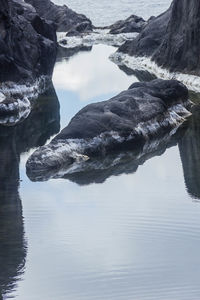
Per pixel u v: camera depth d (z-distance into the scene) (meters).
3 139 87.12
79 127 79.44
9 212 59.75
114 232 54.53
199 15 130.00
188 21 133.38
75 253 50.66
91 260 49.34
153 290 44.69
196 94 113.62
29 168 72.88
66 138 77.62
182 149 80.88
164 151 80.25
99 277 46.66
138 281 46.00
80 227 55.88
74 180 69.31
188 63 131.38
